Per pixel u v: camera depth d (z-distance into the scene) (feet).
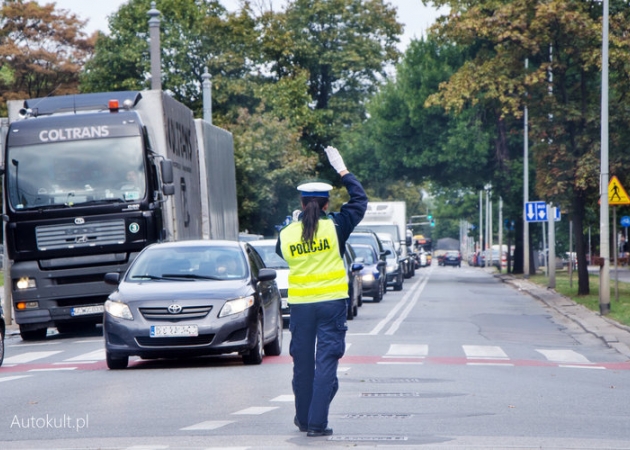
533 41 314.35
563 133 312.09
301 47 569.23
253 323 137.28
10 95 570.87
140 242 193.88
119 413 95.40
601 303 244.63
